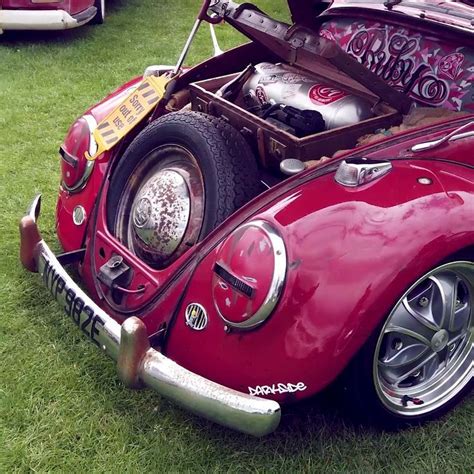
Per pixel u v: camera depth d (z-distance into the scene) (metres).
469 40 2.91
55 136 4.80
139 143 2.75
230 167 2.45
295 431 2.53
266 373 2.19
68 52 6.38
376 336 2.24
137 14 7.67
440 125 2.65
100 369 2.78
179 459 2.41
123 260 2.64
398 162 2.50
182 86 3.14
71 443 2.46
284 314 2.14
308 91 2.85
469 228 2.28
